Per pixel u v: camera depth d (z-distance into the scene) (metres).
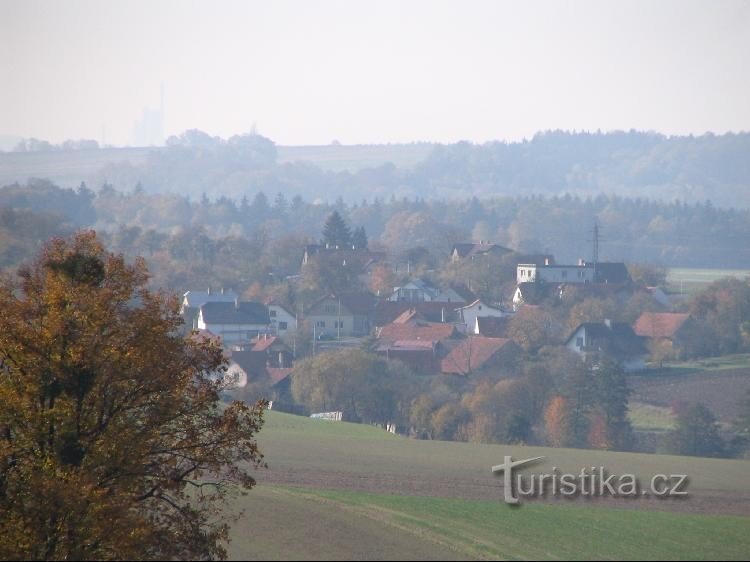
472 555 128.25
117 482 123.50
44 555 115.25
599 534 145.88
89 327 125.25
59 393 122.94
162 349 129.00
